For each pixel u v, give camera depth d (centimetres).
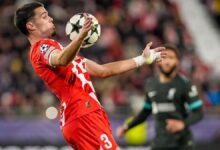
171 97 2319
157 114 2348
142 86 4206
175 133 2295
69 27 1588
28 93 3844
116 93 3969
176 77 2344
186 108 2359
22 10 1558
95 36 1574
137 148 3362
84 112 1488
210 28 6231
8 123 3369
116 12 5041
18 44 4262
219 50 5966
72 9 4794
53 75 1502
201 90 4222
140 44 4816
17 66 4091
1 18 4466
